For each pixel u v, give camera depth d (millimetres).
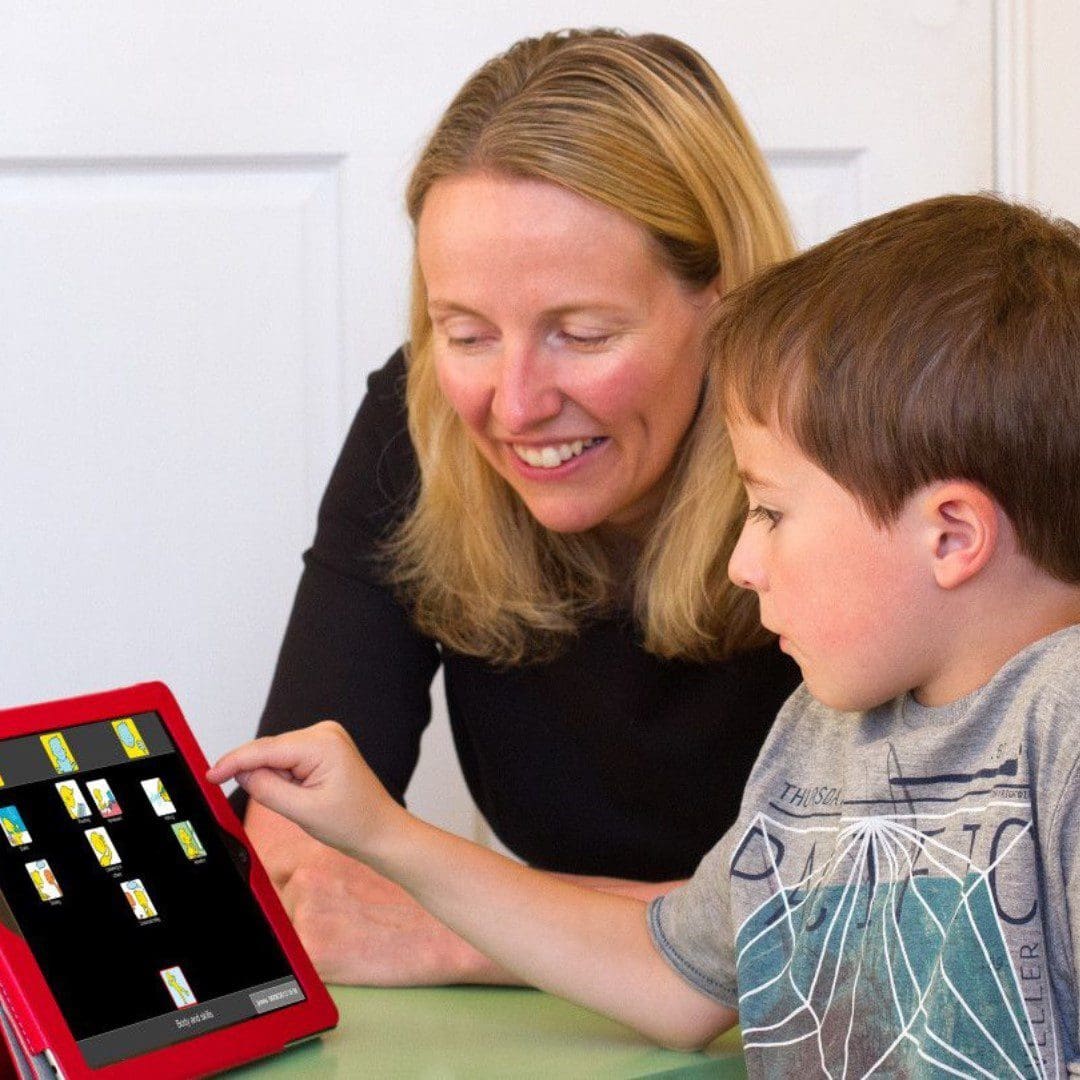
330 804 1009
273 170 1713
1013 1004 816
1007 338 872
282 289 1715
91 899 908
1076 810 814
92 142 1666
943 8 1820
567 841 1378
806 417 901
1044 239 930
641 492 1220
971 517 873
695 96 1179
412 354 1337
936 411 866
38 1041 853
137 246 1684
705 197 1156
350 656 1384
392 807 1034
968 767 872
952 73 1829
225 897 964
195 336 1700
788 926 934
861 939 888
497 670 1370
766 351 925
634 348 1138
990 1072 820
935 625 899
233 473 1717
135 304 1688
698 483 1235
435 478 1318
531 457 1179
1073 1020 819
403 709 1394
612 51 1170
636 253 1123
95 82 1662
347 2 1698
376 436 1424
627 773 1337
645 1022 982
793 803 964
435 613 1363
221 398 1708
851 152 1818
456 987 1099
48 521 1685
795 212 1813
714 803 1322
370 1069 920
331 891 1164
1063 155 1854
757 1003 932
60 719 953
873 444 880
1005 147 1847
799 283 942
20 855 894
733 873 960
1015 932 820
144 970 908
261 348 1715
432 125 1721
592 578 1317
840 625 911
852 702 925
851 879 902
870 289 903
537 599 1317
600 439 1178
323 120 1704
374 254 1722
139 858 939
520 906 1015
